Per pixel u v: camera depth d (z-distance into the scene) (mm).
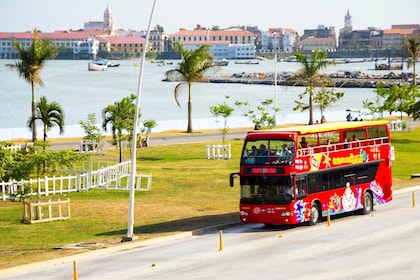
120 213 64250
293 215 53719
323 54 139750
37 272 43500
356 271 41594
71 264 45469
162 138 121125
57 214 63906
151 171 88562
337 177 58156
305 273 41375
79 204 68812
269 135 54469
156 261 45375
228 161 97688
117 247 49750
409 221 57062
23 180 70812
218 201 69875
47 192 73062
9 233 56281
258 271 42062
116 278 41156
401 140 119000
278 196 53719
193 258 46031
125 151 104750
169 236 53062
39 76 114438
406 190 74375
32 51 114188
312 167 55656
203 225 57469
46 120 107188
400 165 94812
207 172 88312
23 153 70812
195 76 131750
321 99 139250
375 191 62031
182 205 67938
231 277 40781
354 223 56938
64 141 115125
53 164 71625
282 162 53688
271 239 51562
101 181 79438
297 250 47625
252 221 54375
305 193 55031
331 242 49875
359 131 60688
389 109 135875
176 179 83125
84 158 73875
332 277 40312
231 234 54219
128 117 94375
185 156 101750
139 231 55812
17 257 47844
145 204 68750
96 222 60375
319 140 56750
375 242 49500
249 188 54469
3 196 70625
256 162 54219
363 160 60719
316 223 56906
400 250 46875
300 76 140000
